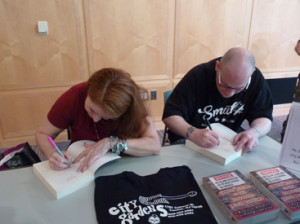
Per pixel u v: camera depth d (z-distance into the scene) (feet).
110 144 3.32
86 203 2.60
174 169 3.12
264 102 4.79
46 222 2.35
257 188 2.68
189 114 4.89
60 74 7.66
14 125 7.83
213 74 4.54
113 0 7.32
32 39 7.06
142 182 2.86
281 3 8.84
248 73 3.90
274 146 3.81
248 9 8.59
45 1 6.81
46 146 3.58
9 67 7.16
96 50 7.71
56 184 2.72
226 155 3.34
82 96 3.81
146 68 8.38
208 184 2.74
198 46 8.61
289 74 10.16
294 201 2.52
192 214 2.43
